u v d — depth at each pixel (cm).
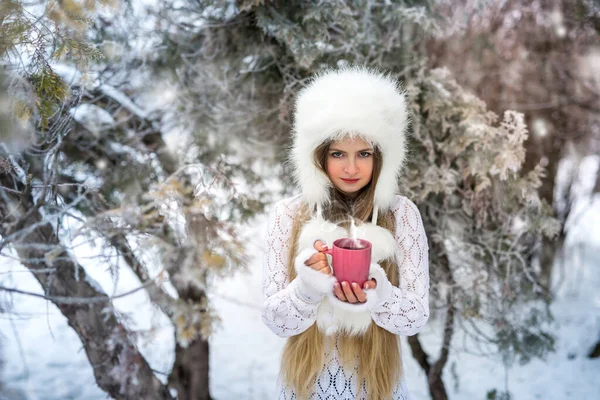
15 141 143
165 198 166
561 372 346
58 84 133
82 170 225
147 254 178
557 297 422
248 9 192
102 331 200
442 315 248
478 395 323
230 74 219
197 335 247
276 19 195
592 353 361
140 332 200
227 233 184
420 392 333
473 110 203
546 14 267
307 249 116
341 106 121
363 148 125
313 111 127
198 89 221
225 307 458
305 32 197
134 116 224
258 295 407
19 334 389
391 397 136
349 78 129
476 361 354
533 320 265
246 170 238
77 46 133
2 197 170
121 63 209
